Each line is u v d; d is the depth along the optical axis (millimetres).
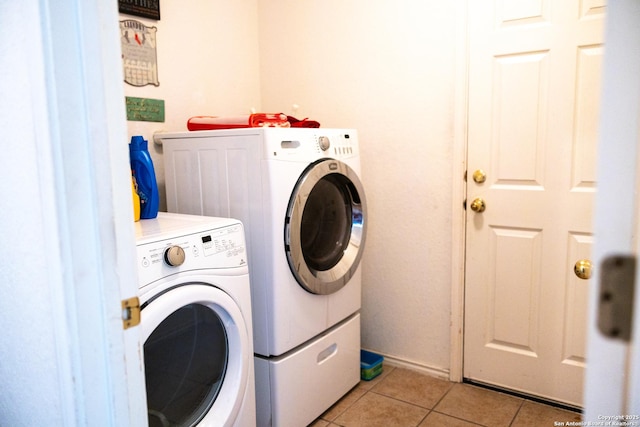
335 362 2064
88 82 755
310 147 1844
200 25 2352
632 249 508
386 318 2451
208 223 1544
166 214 1794
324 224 2025
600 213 520
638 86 490
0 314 1006
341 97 2449
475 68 2055
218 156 1831
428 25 2156
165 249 1301
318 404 1971
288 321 1784
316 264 1955
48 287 823
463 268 2189
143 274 1229
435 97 2176
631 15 489
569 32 1857
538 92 1942
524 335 2086
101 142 777
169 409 1399
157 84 2170
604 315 529
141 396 873
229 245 1519
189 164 1939
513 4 1948
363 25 2338
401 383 2279
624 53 495
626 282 514
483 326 2182
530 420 1940
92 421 803
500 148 2045
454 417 1983
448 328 2271
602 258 523
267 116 1978
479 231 2135
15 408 1025
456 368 2262
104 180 785
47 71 721
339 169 1945
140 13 2055
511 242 2068
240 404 1523
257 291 1762
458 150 2123
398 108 2283
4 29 826
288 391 1812
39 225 820
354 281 2162
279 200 1708
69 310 771
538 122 1957
